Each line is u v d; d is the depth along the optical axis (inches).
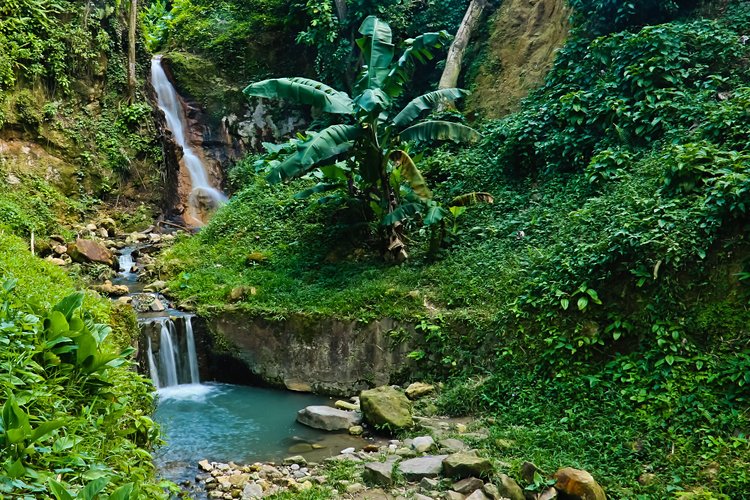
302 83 388.5
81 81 569.6
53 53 540.1
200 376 394.6
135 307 399.5
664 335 268.4
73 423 178.4
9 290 233.1
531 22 596.4
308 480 243.9
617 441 245.8
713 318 263.3
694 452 230.7
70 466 163.2
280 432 305.1
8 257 319.9
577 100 421.7
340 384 368.2
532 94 519.8
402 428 293.1
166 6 861.2
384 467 241.3
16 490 143.0
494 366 322.7
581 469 227.0
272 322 383.9
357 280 402.3
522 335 317.4
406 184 438.6
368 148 407.2
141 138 594.2
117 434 196.2
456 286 371.2
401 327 357.1
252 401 355.9
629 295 290.7
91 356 203.3
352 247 453.7
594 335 291.9
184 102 697.6
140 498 164.2
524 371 306.3
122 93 604.1
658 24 442.6
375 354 361.4
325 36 666.8
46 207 488.7
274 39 737.6
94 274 443.2
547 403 283.3
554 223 382.9
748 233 267.7
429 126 411.5
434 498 220.8
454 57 623.5
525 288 329.4
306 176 526.3
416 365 350.3
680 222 284.7
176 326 381.7
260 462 268.4
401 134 414.0
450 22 674.2
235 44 729.0
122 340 320.5
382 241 429.4
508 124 484.1
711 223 274.2
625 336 287.7
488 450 254.1
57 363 196.2
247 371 390.9
